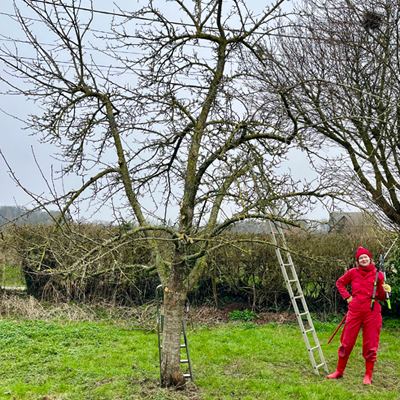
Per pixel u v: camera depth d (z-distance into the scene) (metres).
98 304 10.77
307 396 5.13
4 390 5.21
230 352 7.17
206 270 11.21
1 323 8.48
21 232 8.58
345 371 6.31
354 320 5.92
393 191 9.45
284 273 6.39
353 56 9.00
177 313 5.23
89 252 4.59
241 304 11.56
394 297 9.98
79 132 5.98
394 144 8.69
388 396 5.25
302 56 9.52
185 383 5.27
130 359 6.61
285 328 9.45
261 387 5.45
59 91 5.56
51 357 6.61
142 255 7.81
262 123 5.22
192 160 5.39
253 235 10.25
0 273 11.79
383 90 8.89
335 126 8.92
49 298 11.54
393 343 8.17
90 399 4.95
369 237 10.50
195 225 5.59
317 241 10.84
